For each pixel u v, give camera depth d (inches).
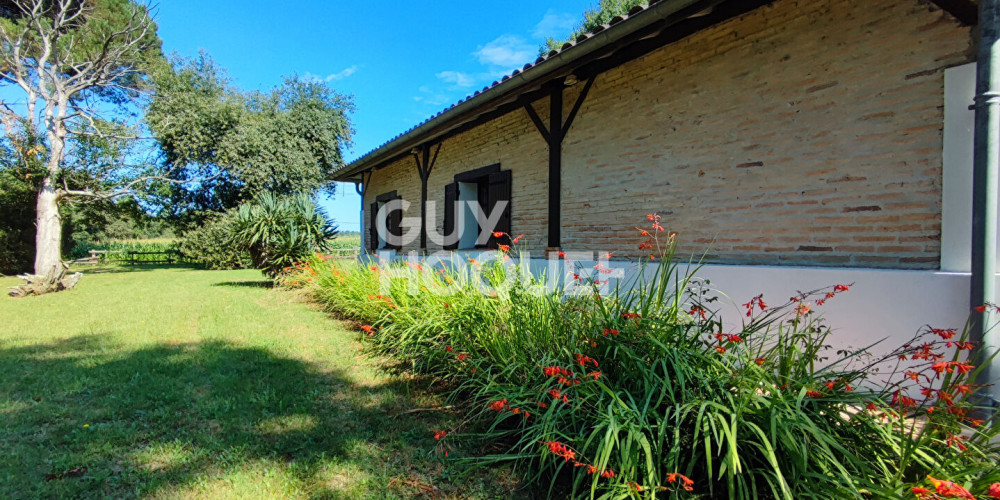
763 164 145.6
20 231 572.4
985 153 88.2
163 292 350.0
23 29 461.7
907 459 61.9
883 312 109.7
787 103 139.6
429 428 101.5
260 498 74.4
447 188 319.9
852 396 70.8
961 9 106.0
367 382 133.2
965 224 105.6
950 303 100.4
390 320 167.6
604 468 63.5
